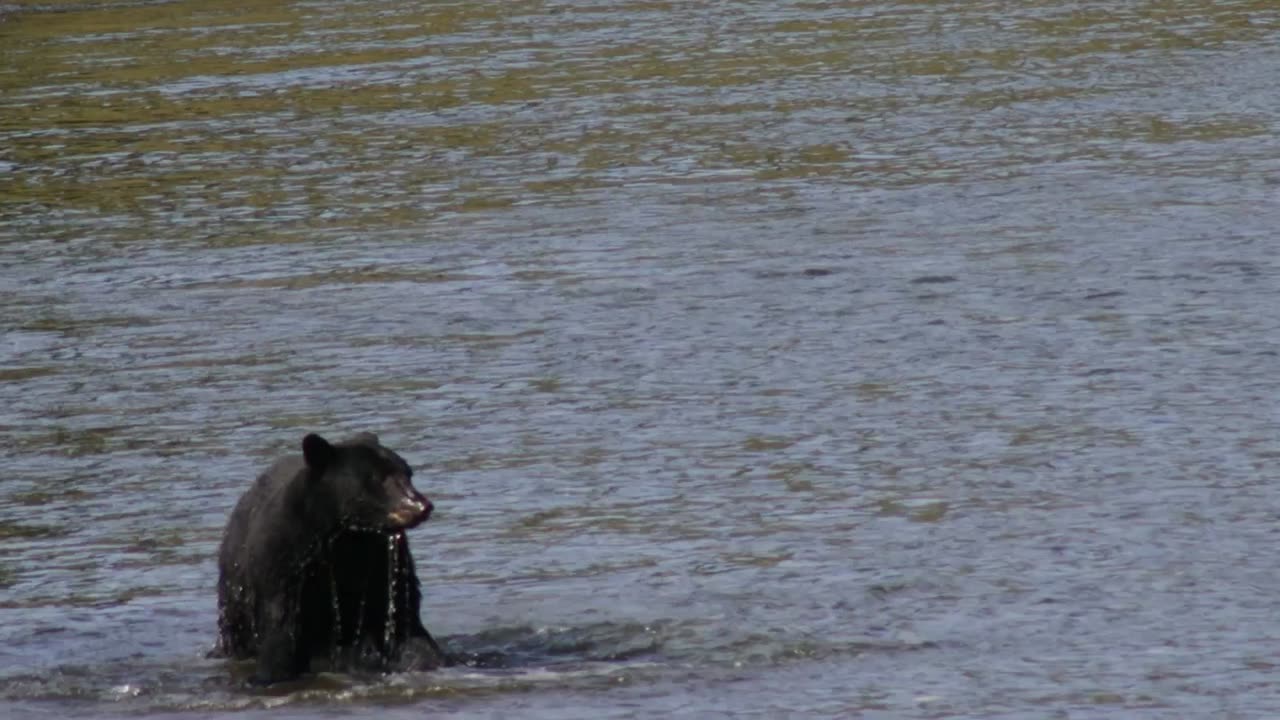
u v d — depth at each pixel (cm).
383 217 7344
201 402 4981
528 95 10081
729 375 5056
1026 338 5312
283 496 3133
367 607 3164
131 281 6419
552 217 7206
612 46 11750
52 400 5047
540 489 4200
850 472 4250
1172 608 3384
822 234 6744
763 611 3419
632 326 5591
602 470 4319
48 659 3269
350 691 3066
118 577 3728
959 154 8175
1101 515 3909
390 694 3052
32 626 3450
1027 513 3941
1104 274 6000
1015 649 3206
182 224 7369
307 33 12762
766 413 4709
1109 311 5566
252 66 11419
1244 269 5991
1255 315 5453
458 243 6819
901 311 5656
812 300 5825
